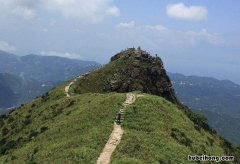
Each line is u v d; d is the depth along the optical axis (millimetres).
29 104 138000
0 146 105250
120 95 87188
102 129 65750
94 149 56031
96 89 146875
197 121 93625
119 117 70938
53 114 104562
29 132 99938
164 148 61031
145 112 75562
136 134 63688
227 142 93000
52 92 141375
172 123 76125
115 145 58125
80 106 94500
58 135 73688
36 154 65875
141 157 54250
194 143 72750
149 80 151125
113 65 159125
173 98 156875
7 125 126312
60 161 54812
